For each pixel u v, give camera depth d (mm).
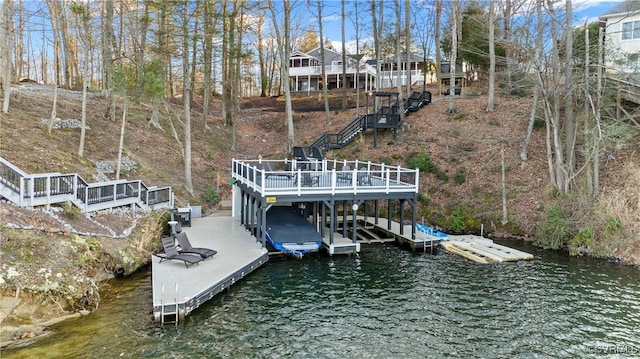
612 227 15805
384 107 30484
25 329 8969
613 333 9805
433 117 28812
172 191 21484
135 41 25641
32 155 16766
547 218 17344
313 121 35094
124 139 24859
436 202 21250
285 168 22891
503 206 19141
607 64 19953
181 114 34469
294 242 15352
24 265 9688
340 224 20188
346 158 25938
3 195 12031
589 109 19844
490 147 23531
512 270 14266
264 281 13031
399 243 17766
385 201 22766
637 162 18250
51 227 11750
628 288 12539
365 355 8781
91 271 11625
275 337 9445
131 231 14820
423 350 9016
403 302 11586
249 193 17250
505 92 28922
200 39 23703
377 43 32844
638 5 22547
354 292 12273
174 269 12594
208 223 19234
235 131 33219
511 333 9805
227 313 10625
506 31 24016
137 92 20484
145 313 10258
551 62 19266
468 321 10422
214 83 34875
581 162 20172
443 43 40375
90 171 18484
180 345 8891
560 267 14555
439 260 15500
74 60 39062
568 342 9391
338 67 47844
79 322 9680
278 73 58938
